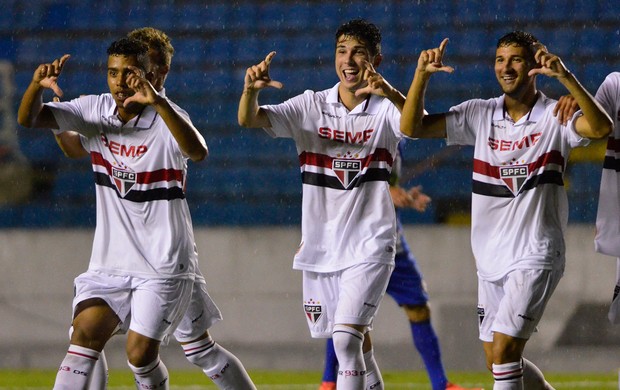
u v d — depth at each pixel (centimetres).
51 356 3634
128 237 1719
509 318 1692
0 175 4441
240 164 4478
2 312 3666
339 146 1831
